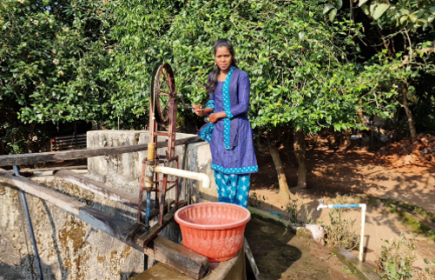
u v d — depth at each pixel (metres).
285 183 7.65
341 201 6.98
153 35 5.48
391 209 6.64
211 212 2.44
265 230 4.66
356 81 5.10
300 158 8.23
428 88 11.70
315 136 13.41
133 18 5.47
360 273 3.41
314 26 4.88
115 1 6.25
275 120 4.46
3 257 4.25
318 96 4.70
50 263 4.52
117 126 6.49
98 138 4.57
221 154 2.78
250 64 4.91
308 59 4.79
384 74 5.15
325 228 4.90
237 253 2.36
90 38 6.76
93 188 4.02
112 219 2.55
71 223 4.59
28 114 5.55
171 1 5.97
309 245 4.16
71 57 6.30
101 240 4.74
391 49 9.26
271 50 4.41
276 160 7.68
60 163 8.28
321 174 9.42
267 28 4.64
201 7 5.36
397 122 13.01
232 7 5.35
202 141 3.77
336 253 3.90
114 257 4.76
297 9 4.97
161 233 3.94
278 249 4.03
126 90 5.60
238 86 2.66
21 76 5.42
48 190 3.29
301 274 3.42
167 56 5.30
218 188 2.90
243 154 2.74
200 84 4.63
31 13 6.12
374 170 9.53
